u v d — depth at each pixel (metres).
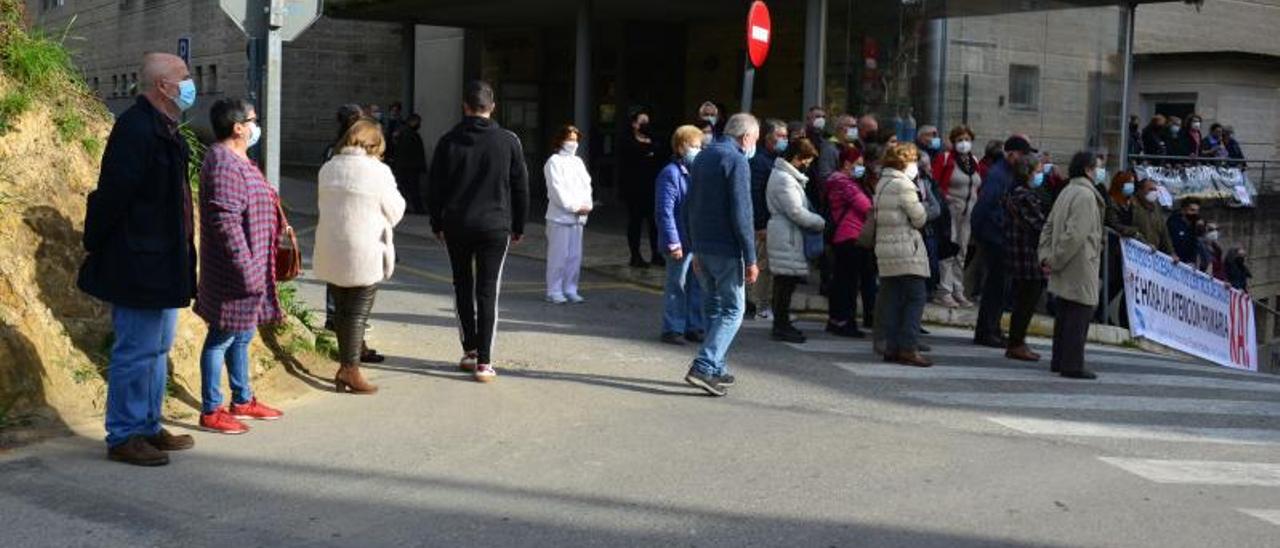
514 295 13.02
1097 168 10.21
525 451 6.96
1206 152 22.27
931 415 8.41
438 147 8.55
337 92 31.58
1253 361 15.89
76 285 6.98
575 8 22.98
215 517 5.68
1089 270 10.08
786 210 10.65
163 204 6.21
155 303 6.22
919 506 6.18
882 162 10.42
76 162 8.27
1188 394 9.85
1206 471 7.20
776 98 22.89
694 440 7.35
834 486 6.49
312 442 6.99
